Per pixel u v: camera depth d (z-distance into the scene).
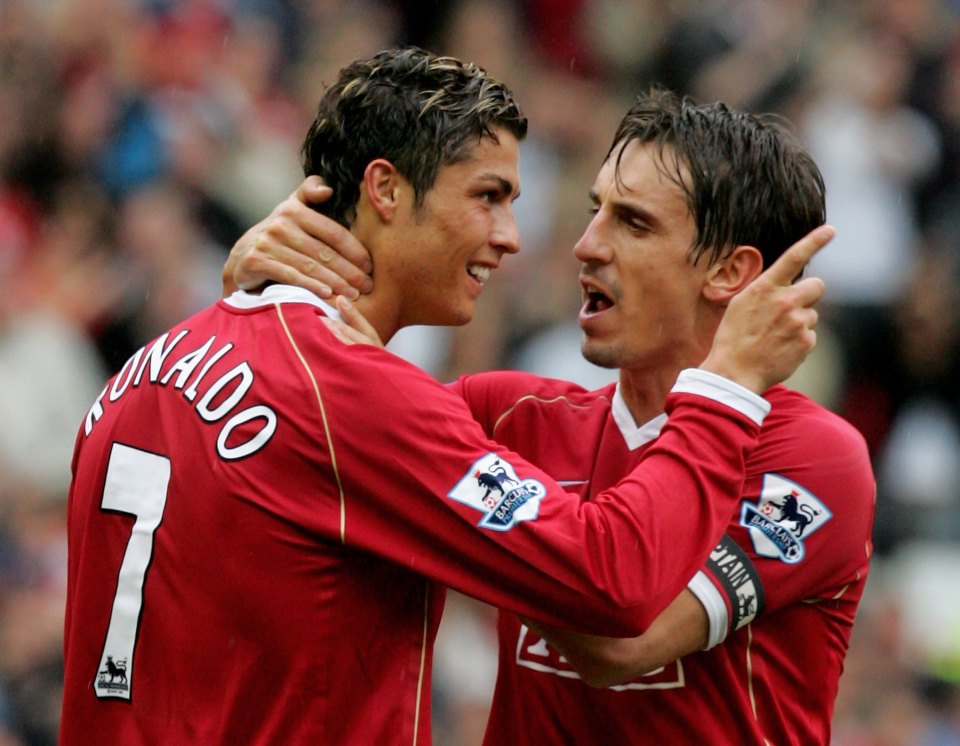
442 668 23.64
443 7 37.50
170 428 10.66
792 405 11.51
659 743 11.13
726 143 11.36
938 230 33.38
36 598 23.27
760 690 11.21
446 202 10.91
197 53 32.62
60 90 32.41
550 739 11.50
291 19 36.06
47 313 27.73
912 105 34.97
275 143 32.69
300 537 10.23
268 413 10.30
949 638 26.61
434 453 10.22
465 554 10.23
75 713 10.95
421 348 28.02
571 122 35.72
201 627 10.34
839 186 32.72
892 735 24.12
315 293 10.81
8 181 31.23
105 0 33.41
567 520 10.18
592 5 37.69
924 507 28.86
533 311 29.27
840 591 11.41
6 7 33.81
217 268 29.67
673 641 10.66
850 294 32.06
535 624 10.70
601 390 12.27
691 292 11.39
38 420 26.59
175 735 10.38
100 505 10.91
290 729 10.26
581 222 32.28
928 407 31.48
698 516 10.33
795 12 35.09
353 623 10.37
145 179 30.28
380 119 10.88
